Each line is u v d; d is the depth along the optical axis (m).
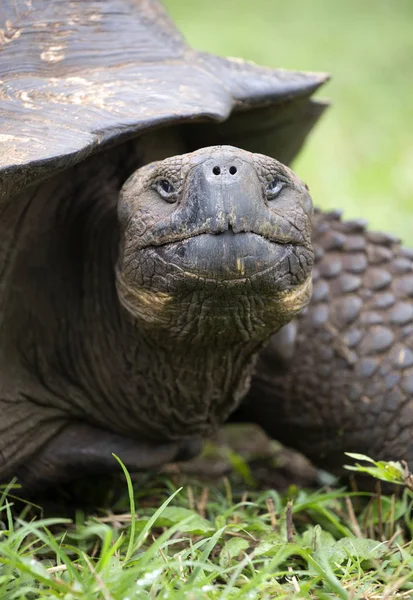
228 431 8.26
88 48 5.55
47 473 5.49
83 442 5.51
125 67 5.48
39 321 5.44
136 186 4.75
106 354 5.39
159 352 5.14
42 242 5.43
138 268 4.59
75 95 5.10
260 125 6.27
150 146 5.62
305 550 4.57
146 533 4.32
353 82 17.64
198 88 5.43
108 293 5.41
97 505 5.89
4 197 4.73
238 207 4.19
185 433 5.62
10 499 5.52
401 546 4.85
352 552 4.69
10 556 4.09
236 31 20.27
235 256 4.21
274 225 4.33
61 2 5.79
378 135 15.41
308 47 19.31
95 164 5.63
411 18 22.81
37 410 5.37
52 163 4.61
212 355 5.09
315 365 5.93
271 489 6.57
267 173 4.44
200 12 23.39
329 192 13.14
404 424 5.88
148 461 5.61
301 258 4.55
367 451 5.98
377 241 6.27
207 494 5.95
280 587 4.11
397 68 18.52
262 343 5.16
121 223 4.83
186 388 5.31
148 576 3.82
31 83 5.16
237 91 5.70
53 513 5.71
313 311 5.97
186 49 5.94
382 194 13.02
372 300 6.04
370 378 5.89
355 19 22.66
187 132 6.07
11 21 5.57
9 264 5.21
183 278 4.32
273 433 6.32
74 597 3.83
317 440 6.12
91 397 5.48
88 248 5.54
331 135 15.22
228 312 4.54
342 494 5.33
